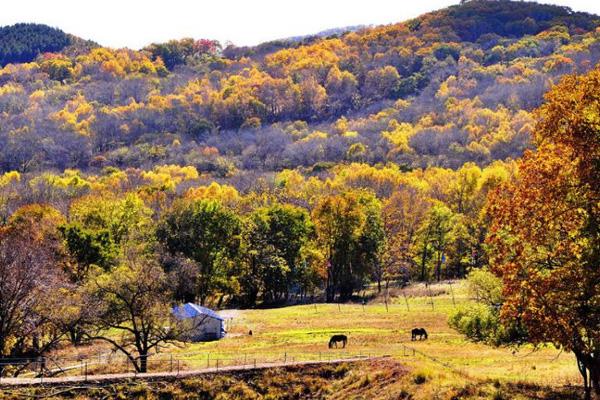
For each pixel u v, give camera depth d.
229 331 81.19
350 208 114.81
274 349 67.56
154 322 59.88
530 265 33.84
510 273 33.66
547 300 31.95
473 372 49.34
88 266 81.00
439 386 44.53
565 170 31.95
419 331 70.00
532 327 32.38
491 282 48.31
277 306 109.50
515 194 33.94
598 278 30.86
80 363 62.03
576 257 31.92
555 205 32.12
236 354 65.12
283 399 51.75
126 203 108.44
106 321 60.91
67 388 49.72
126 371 58.22
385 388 48.81
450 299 97.25
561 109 32.44
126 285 58.44
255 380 53.28
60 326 60.56
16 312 61.75
